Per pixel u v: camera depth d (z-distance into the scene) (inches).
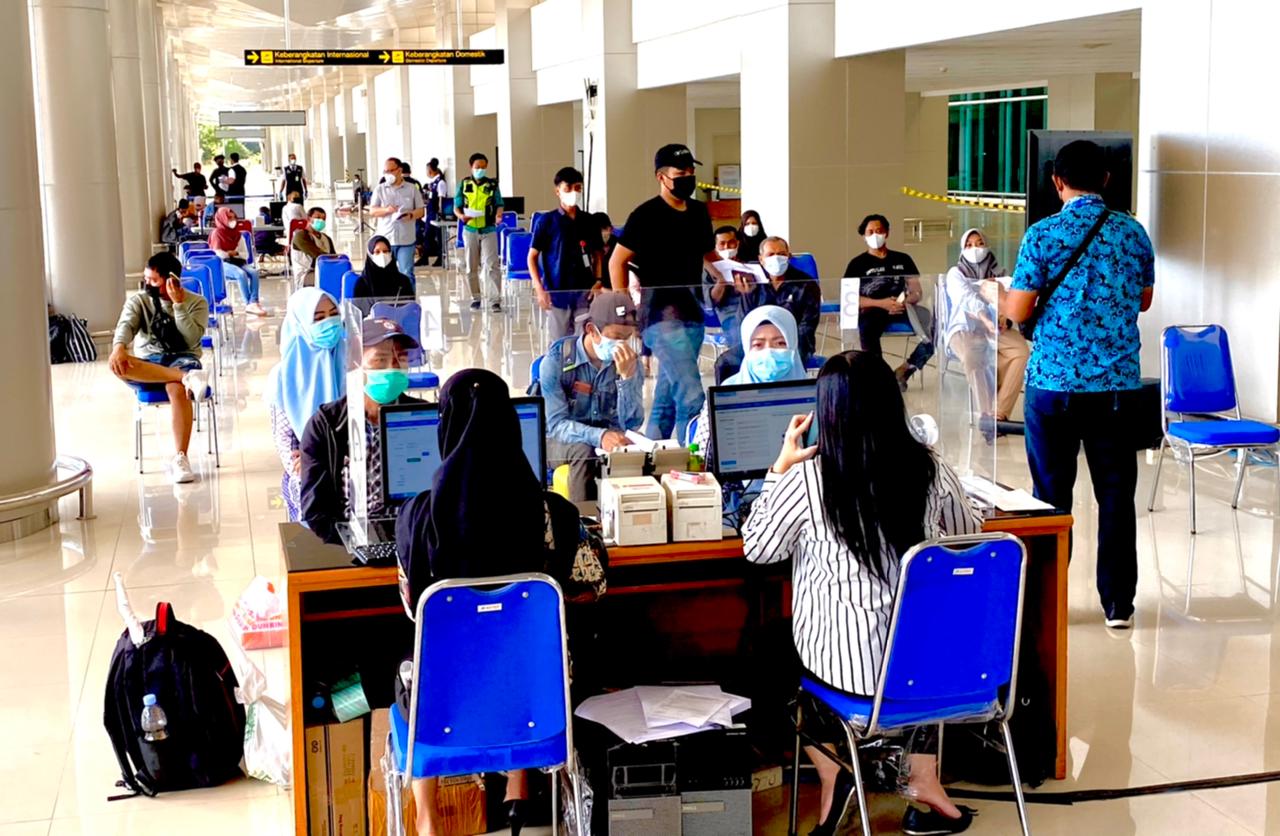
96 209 534.3
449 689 129.0
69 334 517.7
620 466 172.9
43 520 287.0
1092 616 224.8
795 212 560.4
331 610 155.4
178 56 1888.5
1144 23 355.3
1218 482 311.1
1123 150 377.7
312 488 167.2
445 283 700.0
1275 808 159.2
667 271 271.6
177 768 167.6
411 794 153.1
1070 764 171.3
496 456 134.0
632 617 176.4
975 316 185.9
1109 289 206.7
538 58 986.1
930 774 156.0
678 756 150.3
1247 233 323.9
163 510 301.3
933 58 634.2
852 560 138.9
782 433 176.9
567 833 151.2
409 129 1529.3
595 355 200.1
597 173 813.2
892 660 136.2
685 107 801.6
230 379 480.7
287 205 820.6
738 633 179.3
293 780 149.9
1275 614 224.2
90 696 197.0
